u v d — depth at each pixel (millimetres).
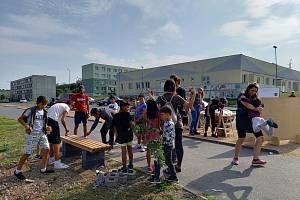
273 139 9203
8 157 8445
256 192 5191
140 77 67500
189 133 11930
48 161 7531
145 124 6160
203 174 6301
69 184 5871
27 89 96688
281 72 60438
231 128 11594
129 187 5527
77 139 7727
